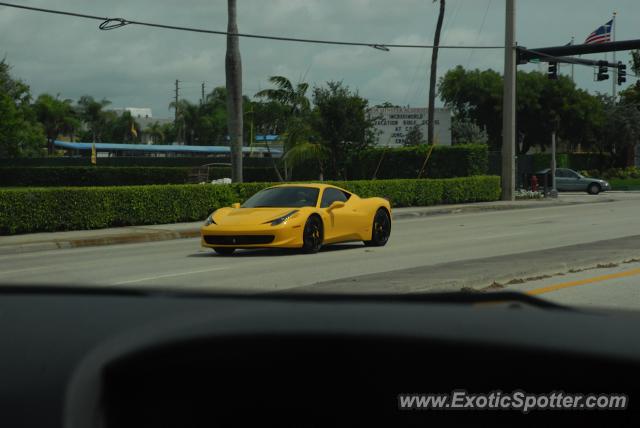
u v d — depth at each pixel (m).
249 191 25.30
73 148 83.88
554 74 33.00
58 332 1.19
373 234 15.35
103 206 21.06
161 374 1.13
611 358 0.93
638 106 70.06
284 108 37.97
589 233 17.77
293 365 1.08
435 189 32.62
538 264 10.15
